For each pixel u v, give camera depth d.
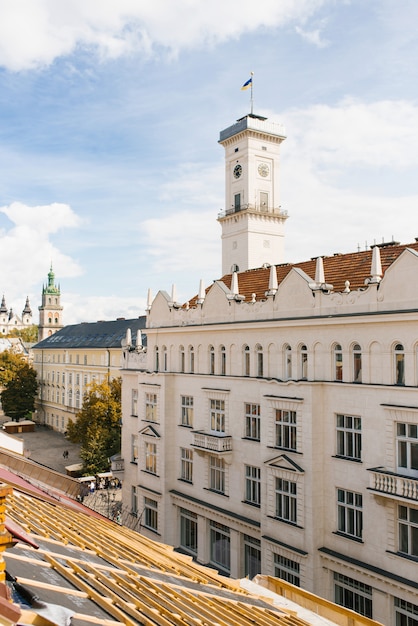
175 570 14.28
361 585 25.48
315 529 26.89
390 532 23.94
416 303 23.50
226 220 81.38
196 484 36.69
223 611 11.09
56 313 172.50
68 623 6.72
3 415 123.94
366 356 25.64
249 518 32.06
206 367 36.44
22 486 17.56
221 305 35.00
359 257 32.00
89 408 66.38
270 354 31.11
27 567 8.84
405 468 23.86
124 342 47.59
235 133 79.00
